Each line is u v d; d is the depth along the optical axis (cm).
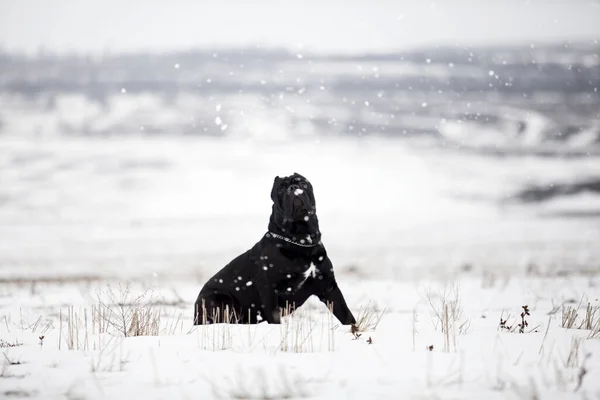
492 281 1961
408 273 2778
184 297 1662
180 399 630
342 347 871
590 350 830
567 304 1429
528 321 1141
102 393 655
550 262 3331
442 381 677
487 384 665
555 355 800
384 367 743
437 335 966
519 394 622
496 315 1237
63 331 1072
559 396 618
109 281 2470
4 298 1695
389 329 1051
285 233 1080
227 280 1170
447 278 2378
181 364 769
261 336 948
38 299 1653
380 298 1622
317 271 1086
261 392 647
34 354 856
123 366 767
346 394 636
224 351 845
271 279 1095
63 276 2916
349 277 2538
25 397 652
